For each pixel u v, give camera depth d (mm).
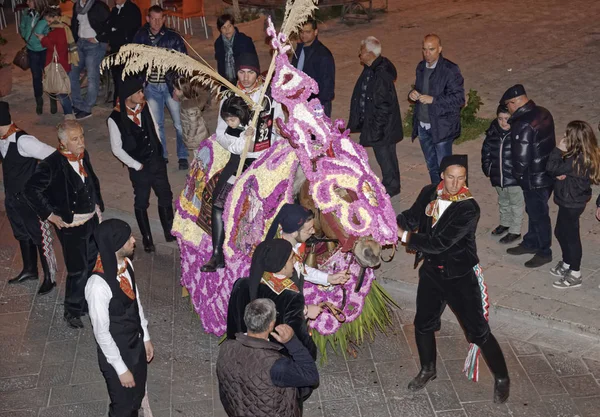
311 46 9906
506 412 6301
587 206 9188
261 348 4719
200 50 16281
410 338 7316
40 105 13320
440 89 9016
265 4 16984
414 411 6387
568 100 12641
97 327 5430
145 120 8500
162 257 9008
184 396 6707
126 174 11000
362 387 6703
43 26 12336
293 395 4871
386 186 9695
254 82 6629
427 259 6168
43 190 7199
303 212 5629
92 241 7539
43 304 8172
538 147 7688
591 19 17250
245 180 6379
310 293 6516
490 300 7582
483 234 8773
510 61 14719
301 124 5910
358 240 5852
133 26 12539
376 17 18219
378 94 9172
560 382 6621
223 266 6926
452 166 5770
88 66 12891
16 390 6859
